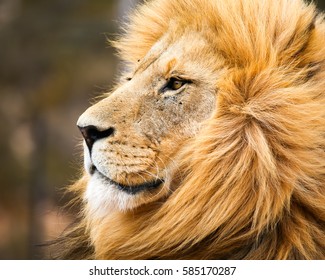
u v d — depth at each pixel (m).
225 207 5.88
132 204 6.23
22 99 25.36
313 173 5.78
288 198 5.73
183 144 6.27
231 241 5.96
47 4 25.38
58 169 25.03
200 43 6.47
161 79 6.46
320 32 6.44
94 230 6.67
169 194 6.29
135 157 6.18
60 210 7.52
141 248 6.29
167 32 6.82
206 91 6.30
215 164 5.96
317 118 5.84
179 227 6.07
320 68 6.24
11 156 25.83
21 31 24.36
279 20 6.31
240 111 5.96
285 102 5.88
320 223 5.92
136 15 7.46
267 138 5.88
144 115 6.29
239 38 6.25
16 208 25.45
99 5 25.75
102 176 6.29
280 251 5.87
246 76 6.04
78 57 24.81
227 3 6.49
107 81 24.39
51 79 25.27
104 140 6.18
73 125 25.53
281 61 6.18
